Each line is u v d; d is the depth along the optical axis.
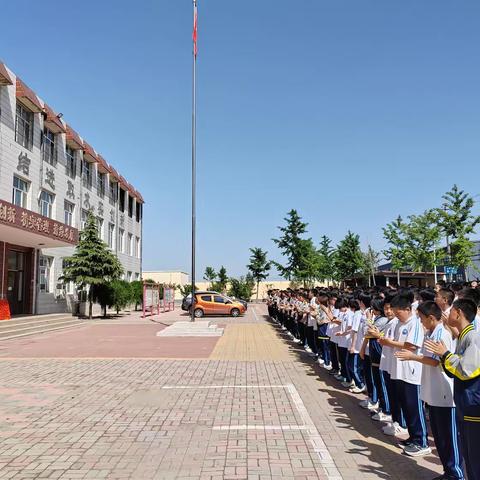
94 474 4.60
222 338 16.72
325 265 49.16
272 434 5.81
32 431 5.96
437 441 4.37
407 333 5.15
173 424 6.22
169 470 4.68
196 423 6.27
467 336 3.59
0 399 7.59
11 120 20.55
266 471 4.64
